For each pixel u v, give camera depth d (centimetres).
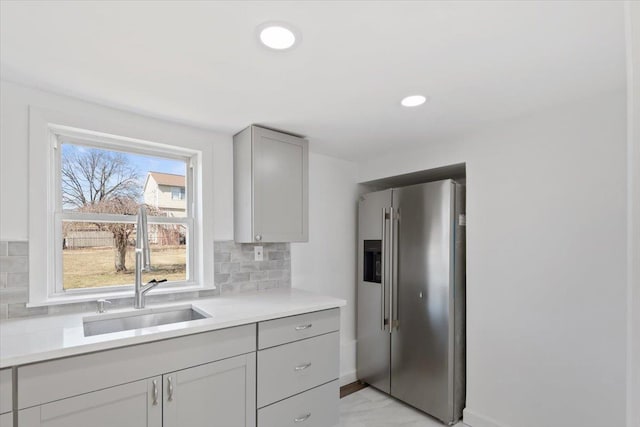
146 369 141
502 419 212
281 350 185
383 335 281
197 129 224
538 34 122
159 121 209
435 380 240
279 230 233
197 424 154
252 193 221
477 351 226
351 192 324
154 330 145
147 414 140
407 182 330
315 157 296
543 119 200
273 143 231
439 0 104
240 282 241
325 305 204
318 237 295
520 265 207
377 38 125
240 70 149
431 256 249
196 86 165
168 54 136
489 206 224
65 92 171
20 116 164
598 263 178
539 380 196
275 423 181
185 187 230
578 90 171
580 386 181
